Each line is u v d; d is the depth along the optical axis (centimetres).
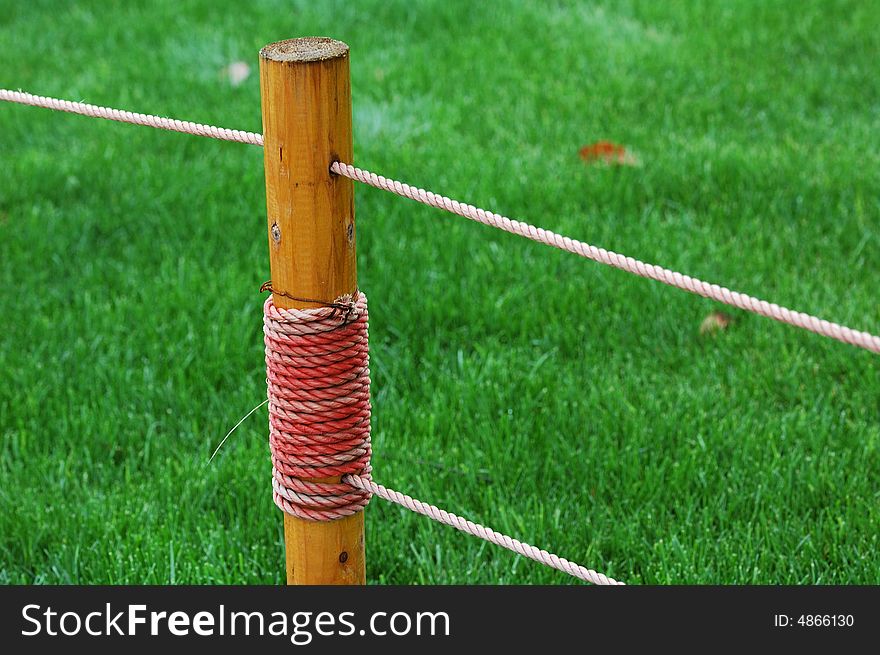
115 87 1448
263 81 493
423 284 1029
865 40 1543
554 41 1585
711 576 716
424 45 1563
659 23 1641
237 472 812
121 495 796
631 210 1165
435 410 867
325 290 513
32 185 1205
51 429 869
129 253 1102
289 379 525
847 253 1093
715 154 1241
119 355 949
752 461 810
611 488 800
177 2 1706
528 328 986
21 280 1065
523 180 1200
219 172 1233
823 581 716
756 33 1581
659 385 905
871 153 1258
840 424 846
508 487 799
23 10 1698
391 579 743
